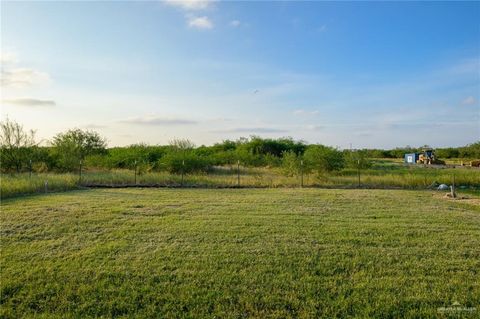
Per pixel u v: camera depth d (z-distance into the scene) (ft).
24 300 13.25
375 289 13.93
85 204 31.53
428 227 23.09
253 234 21.21
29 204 31.48
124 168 79.20
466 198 38.86
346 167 73.46
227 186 50.16
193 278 14.90
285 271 15.58
